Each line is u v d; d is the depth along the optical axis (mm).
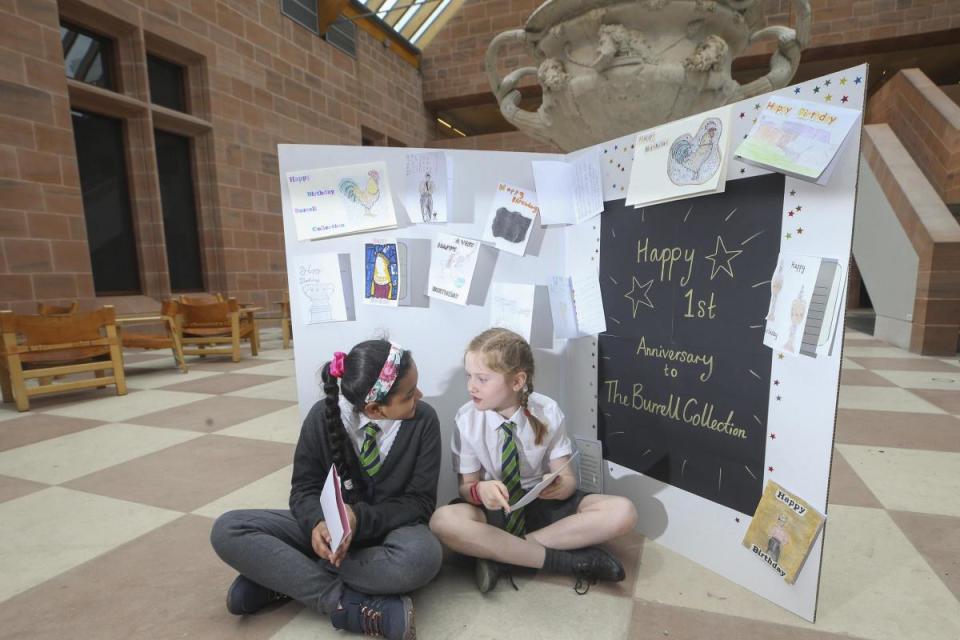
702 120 1306
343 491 1302
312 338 1722
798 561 1175
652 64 2455
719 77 2545
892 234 5449
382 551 1171
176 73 7906
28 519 1780
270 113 9164
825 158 1059
